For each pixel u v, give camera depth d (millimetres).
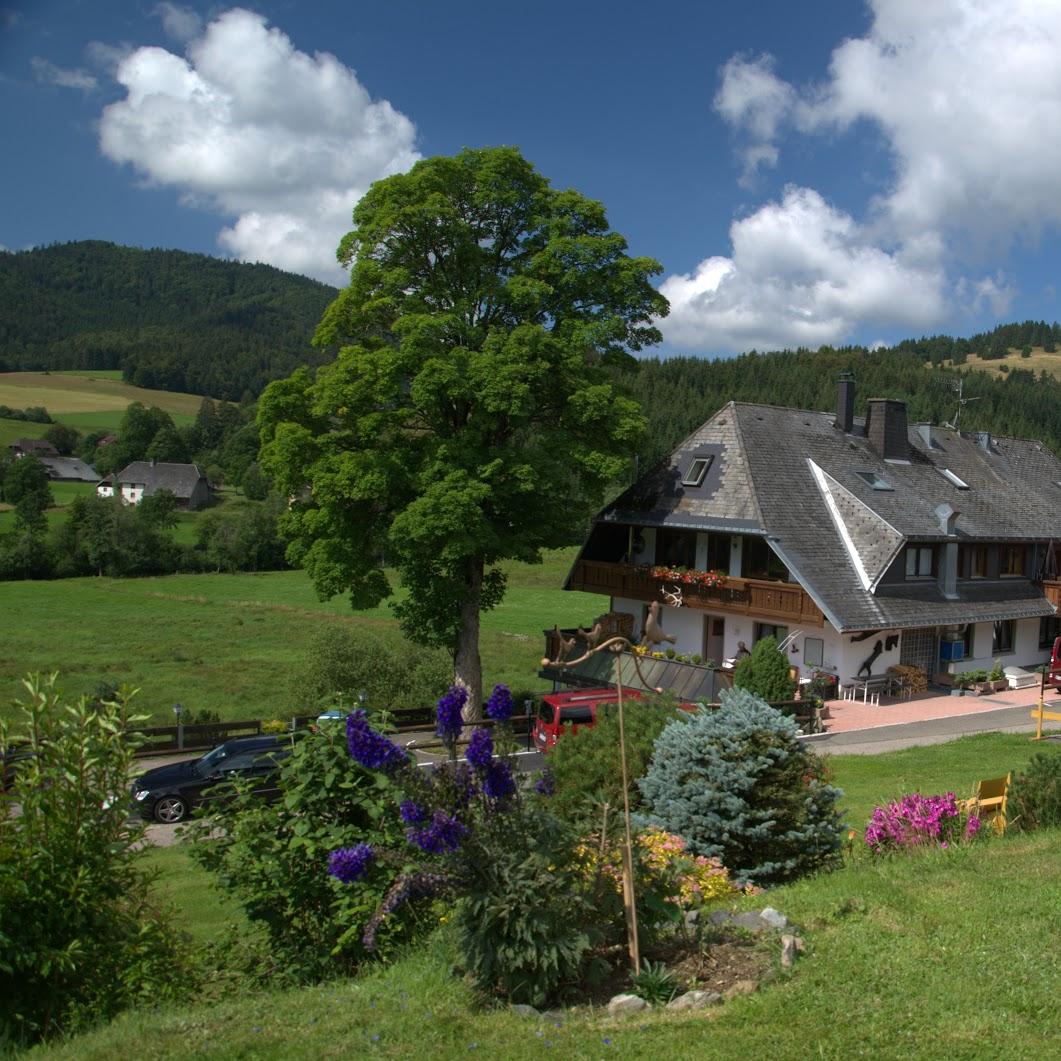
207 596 68875
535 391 28203
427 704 31156
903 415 36219
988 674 30875
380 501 27812
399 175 27219
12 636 51688
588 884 6230
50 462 132750
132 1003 6832
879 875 8430
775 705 24453
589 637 6312
